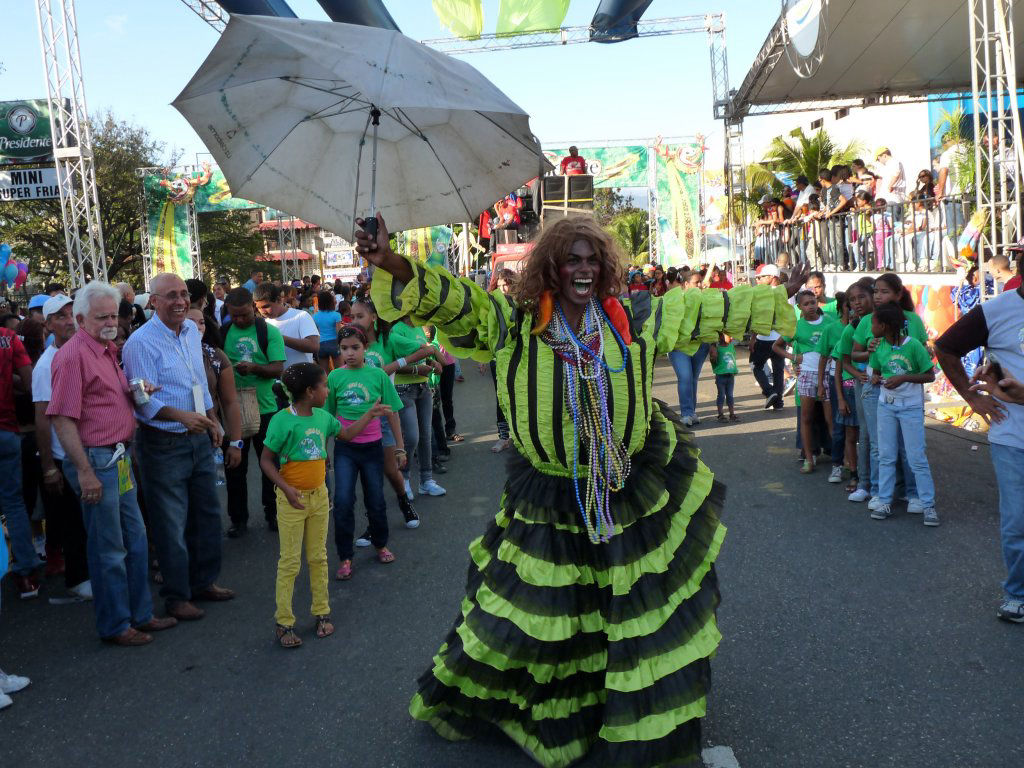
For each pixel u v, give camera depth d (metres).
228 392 5.77
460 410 12.40
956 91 17.05
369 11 12.31
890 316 5.94
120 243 32.84
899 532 5.86
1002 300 4.20
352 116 3.10
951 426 9.08
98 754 3.55
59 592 5.62
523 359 3.01
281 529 4.52
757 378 10.98
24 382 5.90
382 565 5.77
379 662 4.27
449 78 2.82
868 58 14.97
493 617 3.11
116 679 4.27
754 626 4.43
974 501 6.46
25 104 20.77
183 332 5.05
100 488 4.53
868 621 4.43
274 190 3.24
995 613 4.47
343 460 5.61
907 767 3.13
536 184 16.31
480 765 3.27
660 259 28.44
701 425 10.21
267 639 4.66
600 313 3.04
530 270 2.98
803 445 7.77
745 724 3.47
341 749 3.46
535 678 3.07
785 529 6.04
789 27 13.14
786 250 17.30
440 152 3.20
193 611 5.02
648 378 3.08
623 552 3.00
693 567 3.09
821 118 25.92
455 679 3.25
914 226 11.85
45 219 31.50
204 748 3.55
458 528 6.53
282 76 2.91
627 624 2.96
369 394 5.68
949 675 3.82
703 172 28.16
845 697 3.66
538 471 3.16
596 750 3.14
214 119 3.04
